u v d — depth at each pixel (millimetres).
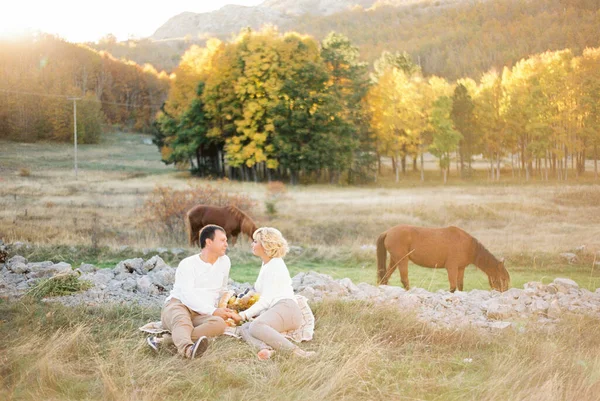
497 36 58156
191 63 59656
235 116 50906
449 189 38031
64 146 76875
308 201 29219
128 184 41531
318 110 47781
